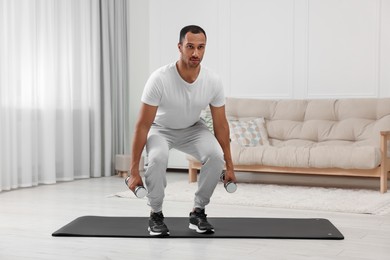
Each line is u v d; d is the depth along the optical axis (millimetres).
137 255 2750
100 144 6461
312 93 6383
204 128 3279
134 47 6969
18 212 4020
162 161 3045
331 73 6301
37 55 5602
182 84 3053
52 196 4855
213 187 3178
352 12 6199
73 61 6109
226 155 3246
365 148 4895
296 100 6020
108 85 6559
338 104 5801
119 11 6711
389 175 5688
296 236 3133
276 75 6547
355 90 6203
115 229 3322
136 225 3453
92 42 6359
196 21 6914
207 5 6859
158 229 3141
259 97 6637
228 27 6762
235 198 4629
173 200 4617
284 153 5195
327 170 5117
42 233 3273
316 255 2746
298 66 6441
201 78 3086
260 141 5738
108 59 6551
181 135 3252
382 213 3982
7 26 5172
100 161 6469
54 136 5789
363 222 3664
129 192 4980
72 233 3193
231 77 6766
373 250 2855
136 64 7008
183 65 3021
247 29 6676
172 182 5887
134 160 3072
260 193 4938
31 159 5500
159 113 3186
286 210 4141
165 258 2693
